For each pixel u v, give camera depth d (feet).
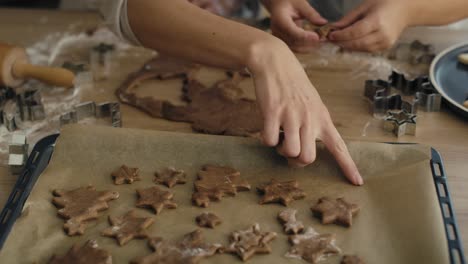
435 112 3.23
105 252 2.46
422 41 3.77
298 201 2.70
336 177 2.79
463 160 2.93
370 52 3.44
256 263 2.44
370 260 2.45
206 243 2.50
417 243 2.47
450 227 2.54
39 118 3.20
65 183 2.74
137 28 3.11
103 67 3.61
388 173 2.76
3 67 3.30
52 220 2.60
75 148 2.84
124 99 3.32
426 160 2.76
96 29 4.00
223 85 3.39
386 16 3.31
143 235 2.53
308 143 2.69
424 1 3.41
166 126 3.14
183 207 2.68
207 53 2.95
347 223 2.57
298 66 2.82
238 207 2.68
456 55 3.52
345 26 3.42
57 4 5.45
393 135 3.08
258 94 2.77
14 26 4.04
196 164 2.85
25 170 2.79
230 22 2.95
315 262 2.44
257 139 2.89
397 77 3.35
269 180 2.78
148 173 2.82
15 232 2.51
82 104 3.16
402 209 2.61
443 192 2.69
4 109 3.26
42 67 3.37
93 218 2.61
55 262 2.42
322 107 2.79
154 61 3.62
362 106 3.29
